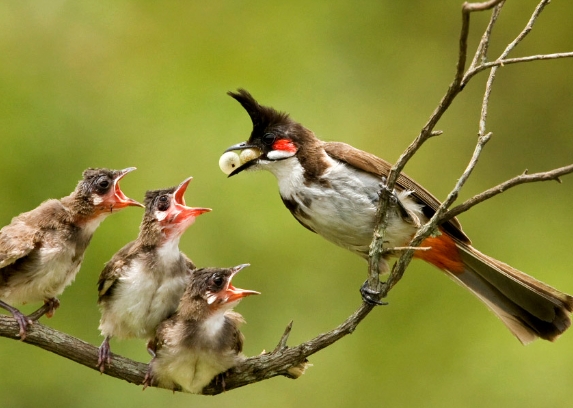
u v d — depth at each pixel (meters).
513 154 16.41
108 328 7.81
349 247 8.81
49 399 13.02
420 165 15.66
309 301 13.88
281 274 13.91
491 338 13.71
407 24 16.97
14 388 13.04
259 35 15.62
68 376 13.12
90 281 12.96
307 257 14.03
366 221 8.55
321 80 15.44
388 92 16.20
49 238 7.75
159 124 14.42
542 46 16.86
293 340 13.66
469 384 13.48
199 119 14.37
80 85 14.67
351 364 13.88
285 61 15.48
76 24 15.15
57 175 13.78
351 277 14.06
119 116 14.45
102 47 15.07
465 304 14.16
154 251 7.88
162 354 7.42
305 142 8.73
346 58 16.30
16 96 14.16
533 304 8.72
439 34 16.98
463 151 16.16
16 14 15.03
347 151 8.66
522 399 13.22
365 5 16.64
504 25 16.95
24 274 7.69
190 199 13.85
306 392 13.59
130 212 13.45
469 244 8.72
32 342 7.48
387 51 16.56
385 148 15.53
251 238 13.79
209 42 15.40
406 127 15.87
